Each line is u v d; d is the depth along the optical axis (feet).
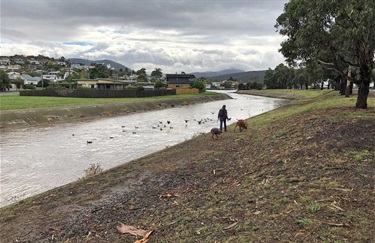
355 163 22.20
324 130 33.96
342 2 38.96
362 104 49.83
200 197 21.83
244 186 22.16
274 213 16.15
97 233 18.21
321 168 22.30
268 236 13.83
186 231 16.11
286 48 84.38
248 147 37.68
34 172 38.06
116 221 19.76
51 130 75.46
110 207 22.65
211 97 237.04
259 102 196.75
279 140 36.04
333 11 40.73
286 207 16.58
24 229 19.93
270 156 29.37
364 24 34.99
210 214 17.81
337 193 17.39
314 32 44.16
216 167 30.66
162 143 57.98
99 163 42.73
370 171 20.31
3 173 37.50
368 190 17.35
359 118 37.86
